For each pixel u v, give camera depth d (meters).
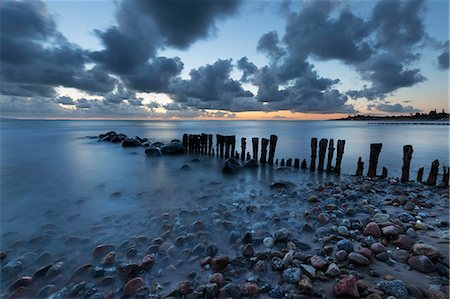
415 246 3.93
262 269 3.75
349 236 4.79
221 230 5.39
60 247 4.85
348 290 3.01
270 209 6.78
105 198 8.12
